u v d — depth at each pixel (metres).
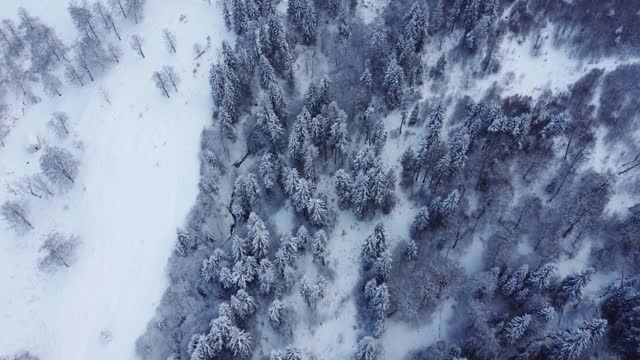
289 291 81.94
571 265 81.31
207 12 112.94
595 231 82.69
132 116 99.88
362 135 96.25
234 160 94.62
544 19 103.62
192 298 80.25
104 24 111.19
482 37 100.00
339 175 84.50
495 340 68.81
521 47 102.25
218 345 71.00
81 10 107.12
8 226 86.75
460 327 78.38
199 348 68.88
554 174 88.75
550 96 95.69
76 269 83.62
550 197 87.06
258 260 80.56
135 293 81.00
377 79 101.19
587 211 83.25
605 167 87.81
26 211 88.56
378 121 90.19
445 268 83.00
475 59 102.12
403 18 105.56
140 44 109.69
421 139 94.06
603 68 96.44
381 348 77.44
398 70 93.19
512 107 95.44
